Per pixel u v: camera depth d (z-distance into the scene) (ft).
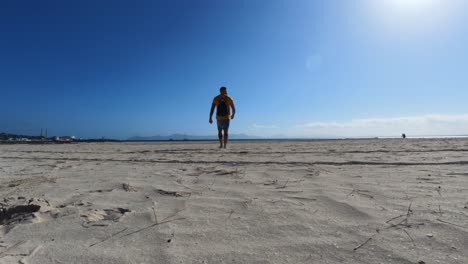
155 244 5.09
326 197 8.02
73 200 8.04
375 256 4.55
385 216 6.33
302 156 19.94
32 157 22.43
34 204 7.11
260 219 6.29
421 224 5.80
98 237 5.44
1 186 10.03
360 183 9.91
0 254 4.79
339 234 5.41
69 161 18.84
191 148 32.94
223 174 12.24
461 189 8.66
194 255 4.67
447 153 20.71
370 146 32.19
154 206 7.38
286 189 9.14
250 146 36.60
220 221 6.21
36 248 5.00
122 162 17.67
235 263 4.42
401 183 9.76
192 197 8.27
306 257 4.56
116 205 7.51
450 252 4.62
